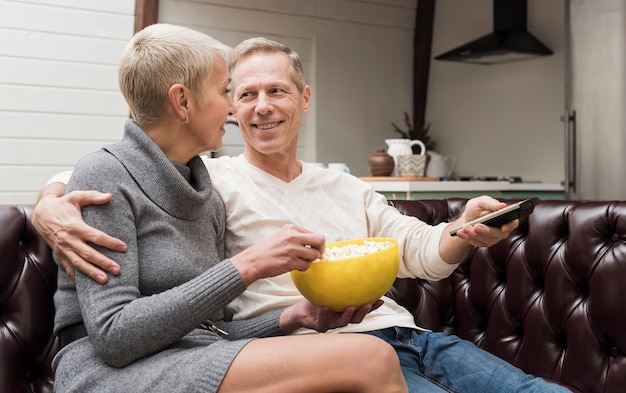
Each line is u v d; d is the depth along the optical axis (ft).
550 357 5.32
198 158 4.39
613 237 5.05
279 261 3.64
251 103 5.14
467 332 6.07
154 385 3.42
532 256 5.55
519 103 15.85
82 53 13.39
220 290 3.58
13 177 12.98
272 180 5.25
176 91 3.93
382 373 3.50
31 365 4.92
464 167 17.62
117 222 3.70
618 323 4.84
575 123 11.80
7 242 4.92
